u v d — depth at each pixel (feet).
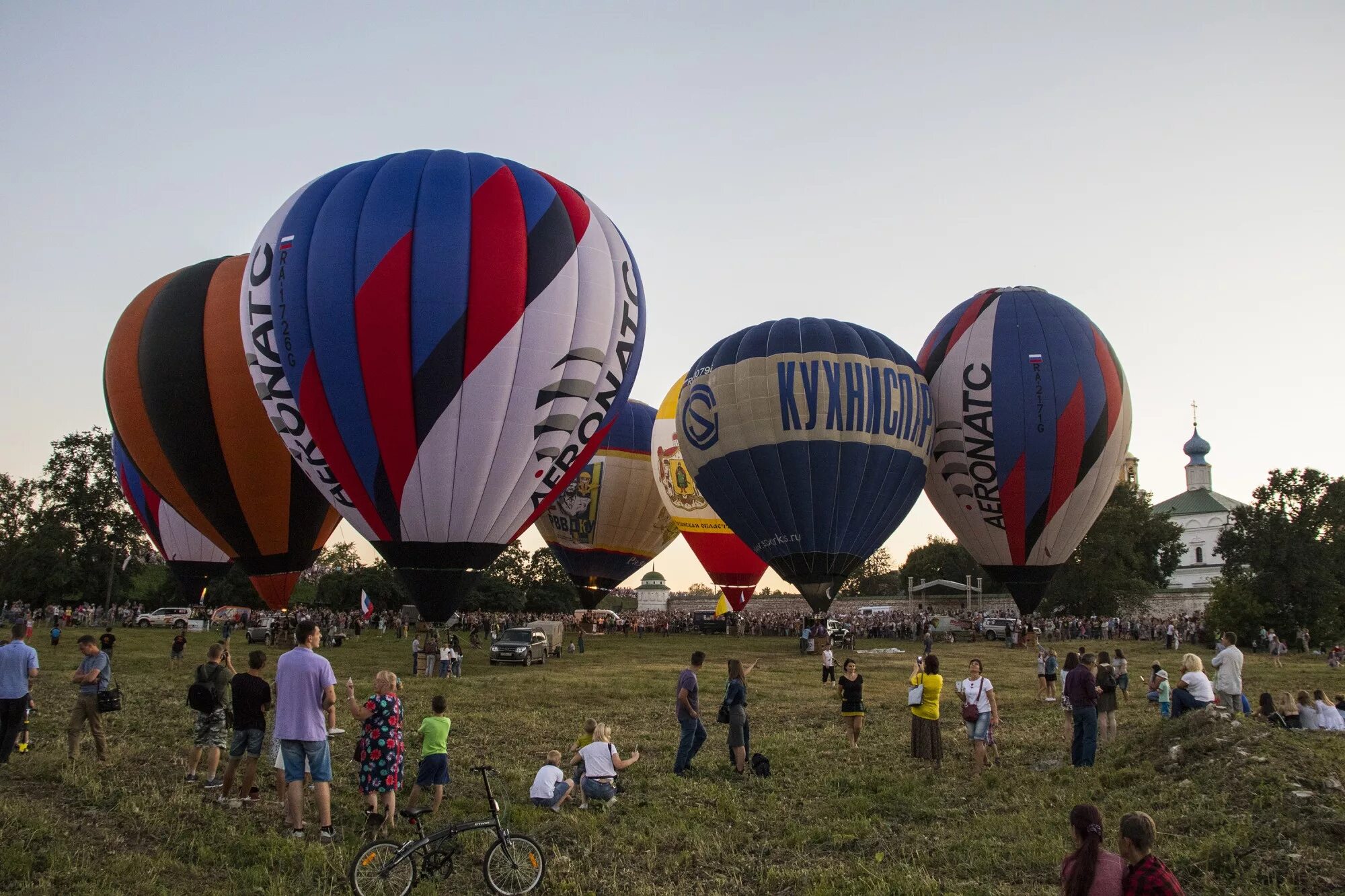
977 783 42.68
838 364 112.57
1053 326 113.50
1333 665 128.98
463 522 79.46
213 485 98.89
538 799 37.76
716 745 53.72
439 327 76.54
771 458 112.06
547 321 79.41
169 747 46.52
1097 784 40.06
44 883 26.73
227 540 102.01
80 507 231.50
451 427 77.10
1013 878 29.99
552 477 82.38
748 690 84.38
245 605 241.76
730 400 115.24
